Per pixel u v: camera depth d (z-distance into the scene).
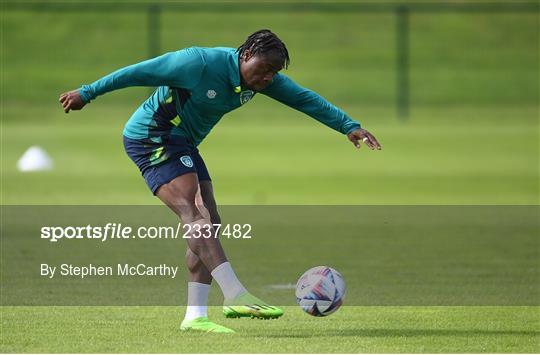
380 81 153.38
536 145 110.12
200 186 31.39
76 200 72.38
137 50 160.75
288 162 98.25
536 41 164.88
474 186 82.44
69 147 106.25
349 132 32.22
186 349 27.77
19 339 29.27
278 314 28.80
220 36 163.25
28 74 153.62
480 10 154.12
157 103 30.66
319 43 164.25
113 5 172.12
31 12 171.62
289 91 32.06
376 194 77.94
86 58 159.25
